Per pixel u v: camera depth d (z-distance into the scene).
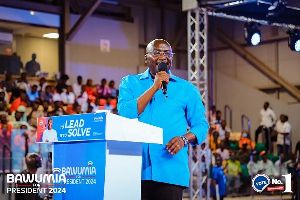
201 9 9.73
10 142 9.01
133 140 2.63
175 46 19.59
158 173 3.08
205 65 9.84
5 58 15.23
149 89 3.01
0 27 15.33
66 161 2.71
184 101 3.23
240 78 18.98
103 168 2.56
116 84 17.55
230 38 19.12
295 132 16.81
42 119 2.77
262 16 10.59
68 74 16.41
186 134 3.13
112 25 17.66
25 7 15.59
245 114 18.22
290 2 13.84
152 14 19.33
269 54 18.25
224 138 14.56
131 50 18.06
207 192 10.32
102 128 2.51
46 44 16.27
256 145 15.16
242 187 12.23
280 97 18.09
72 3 16.64
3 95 13.15
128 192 2.67
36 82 15.48
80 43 16.80
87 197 2.61
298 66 17.56
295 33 11.35
